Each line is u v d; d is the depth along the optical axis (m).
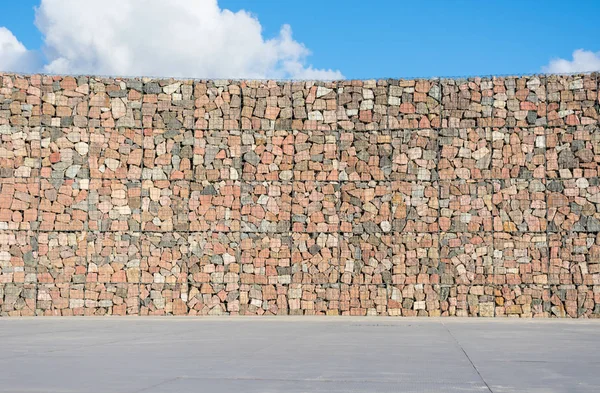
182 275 17.89
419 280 17.83
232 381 6.83
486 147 17.98
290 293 17.92
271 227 18.03
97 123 18.05
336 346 10.20
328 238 18.00
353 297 17.86
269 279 17.95
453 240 17.86
